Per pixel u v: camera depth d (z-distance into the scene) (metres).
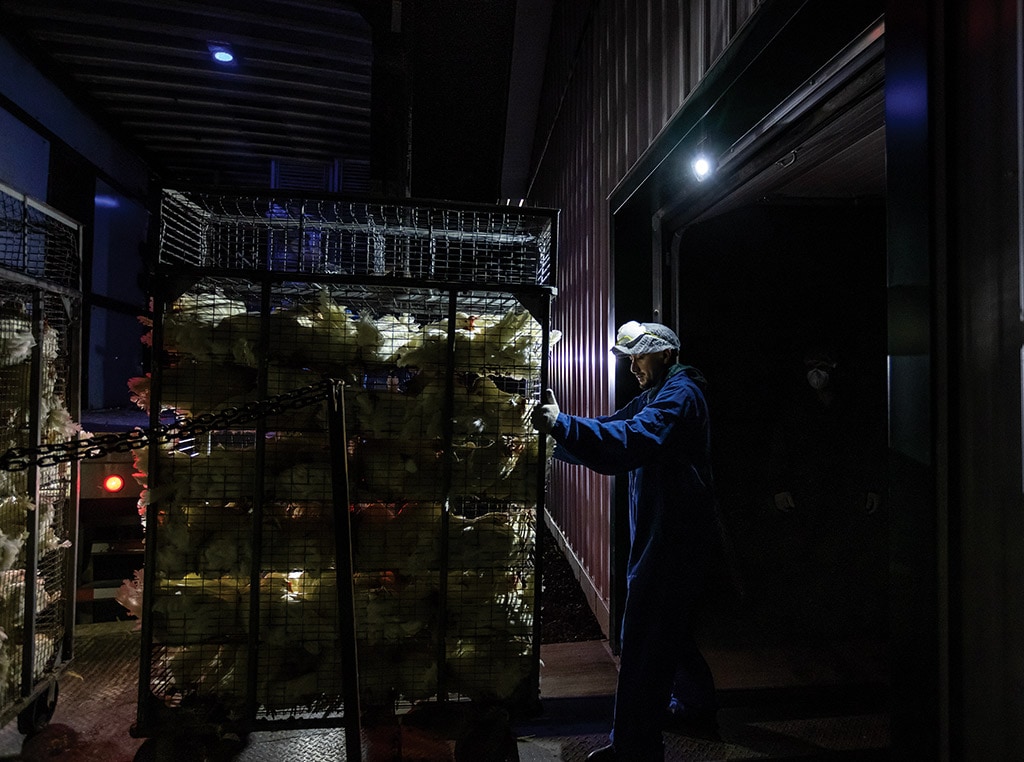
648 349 2.52
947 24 1.33
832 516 3.43
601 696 2.89
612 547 3.43
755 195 3.40
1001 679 1.22
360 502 2.03
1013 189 1.18
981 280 1.26
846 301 3.96
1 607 2.23
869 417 3.49
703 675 2.44
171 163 6.84
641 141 3.33
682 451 2.25
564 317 5.44
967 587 1.30
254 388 2.01
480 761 2.06
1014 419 1.19
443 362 2.04
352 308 2.23
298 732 2.37
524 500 2.08
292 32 4.49
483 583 2.08
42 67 4.60
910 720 1.43
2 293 2.27
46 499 2.52
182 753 1.99
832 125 2.21
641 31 3.40
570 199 5.32
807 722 2.60
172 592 1.96
